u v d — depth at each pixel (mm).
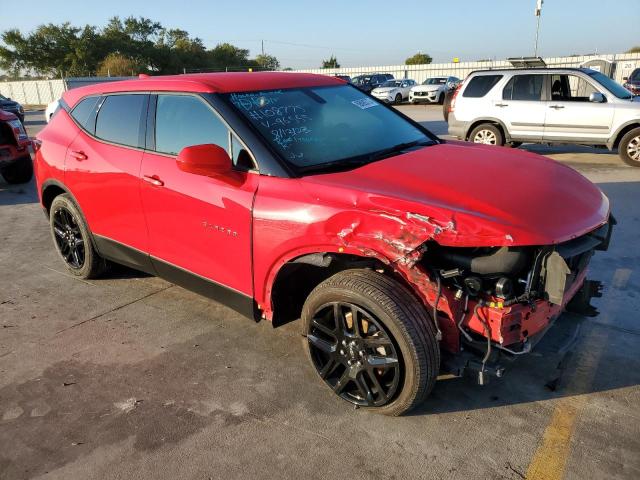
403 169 2955
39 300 4379
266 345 3572
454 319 2482
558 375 3096
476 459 2486
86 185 4066
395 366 2559
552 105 9516
